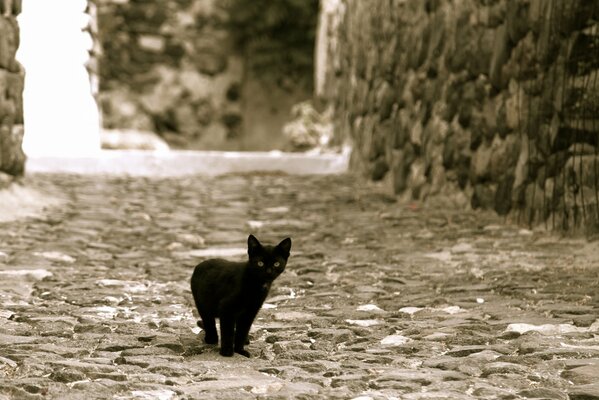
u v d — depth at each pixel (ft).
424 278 33.86
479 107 47.98
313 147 86.17
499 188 45.83
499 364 21.94
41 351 22.77
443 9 52.21
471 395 19.75
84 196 55.42
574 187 39.50
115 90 103.76
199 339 24.61
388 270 35.37
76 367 21.34
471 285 32.09
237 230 45.62
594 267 34.27
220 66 109.40
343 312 28.30
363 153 64.85
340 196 56.65
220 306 22.85
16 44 49.06
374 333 25.82
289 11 110.11
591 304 28.45
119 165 69.00
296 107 91.45
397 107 58.13
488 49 47.11
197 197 56.85
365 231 44.57
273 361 22.77
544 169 41.70
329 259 37.83
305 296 31.12
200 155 70.28
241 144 110.32
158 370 21.44
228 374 21.42
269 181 64.23
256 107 111.55
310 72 111.86
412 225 45.75
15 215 46.62
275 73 111.65
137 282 33.06
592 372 21.04
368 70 64.69
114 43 103.35
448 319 27.27
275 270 22.47
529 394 19.71
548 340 24.16
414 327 26.25
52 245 39.75
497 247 39.19
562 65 39.99
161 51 106.11
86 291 30.96
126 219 48.24
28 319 26.27
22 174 51.96
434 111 52.85
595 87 38.29
